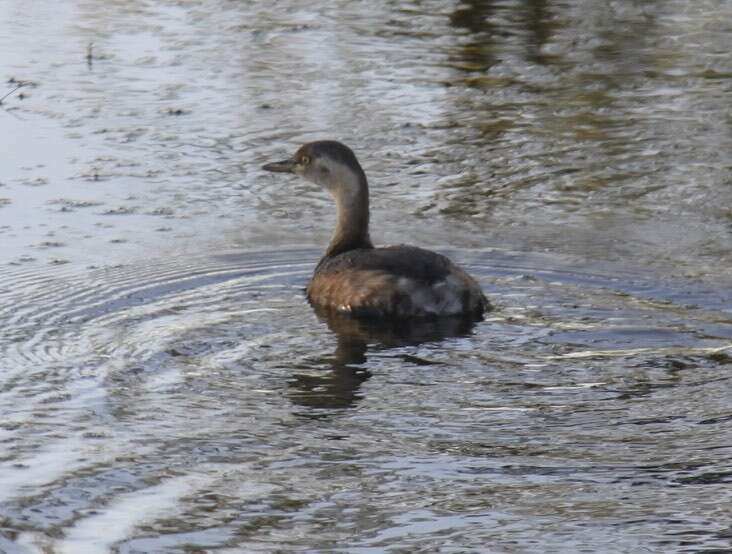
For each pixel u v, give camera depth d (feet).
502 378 38.91
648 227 53.98
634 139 63.77
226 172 60.03
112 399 37.96
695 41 77.82
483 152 62.39
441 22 81.82
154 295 46.68
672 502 31.58
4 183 58.18
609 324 43.29
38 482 32.99
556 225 54.34
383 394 37.99
